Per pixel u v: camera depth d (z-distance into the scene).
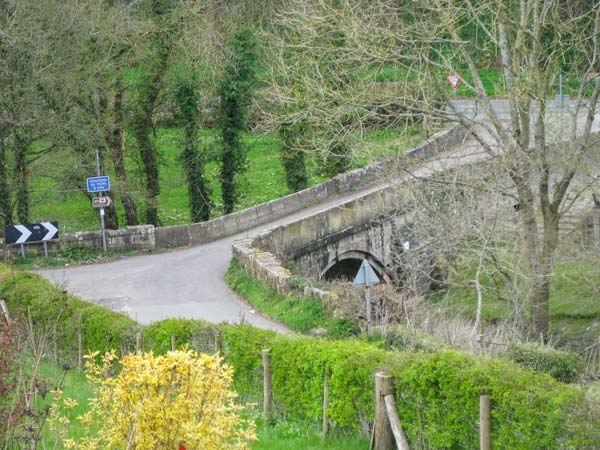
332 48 27.30
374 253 40.31
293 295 27.67
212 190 49.72
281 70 36.84
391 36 26.27
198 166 47.69
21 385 12.78
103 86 40.38
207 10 47.62
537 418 11.88
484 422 12.42
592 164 29.19
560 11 32.66
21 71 36.91
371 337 21.64
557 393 11.93
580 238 30.98
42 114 37.84
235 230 42.16
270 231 35.62
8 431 10.83
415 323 22.39
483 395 12.53
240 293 31.06
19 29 36.41
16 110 37.31
